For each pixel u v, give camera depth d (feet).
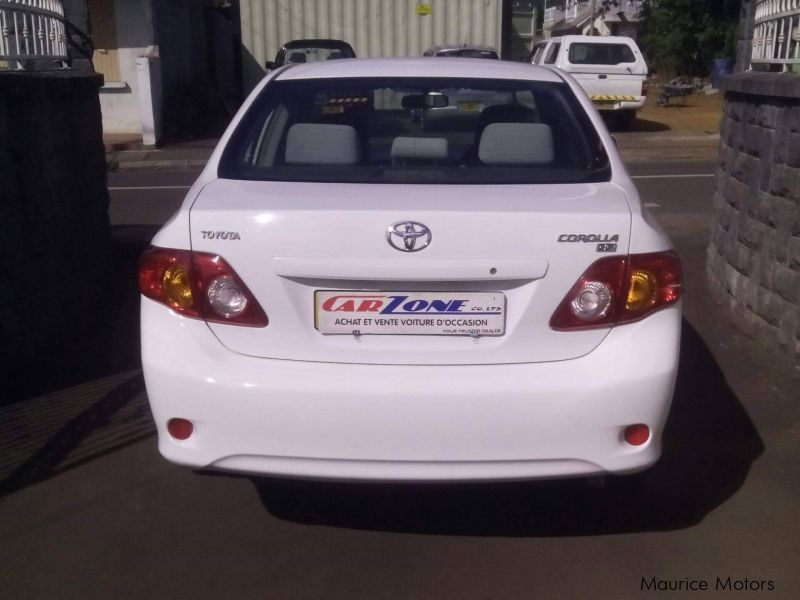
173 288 10.43
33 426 15.03
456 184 11.39
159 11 57.41
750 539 11.85
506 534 12.05
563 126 12.87
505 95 13.50
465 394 10.02
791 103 16.97
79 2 39.40
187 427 10.42
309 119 13.33
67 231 20.29
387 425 10.07
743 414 15.42
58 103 19.99
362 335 10.27
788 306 17.35
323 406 10.07
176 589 10.91
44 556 11.55
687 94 86.79
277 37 65.67
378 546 11.79
